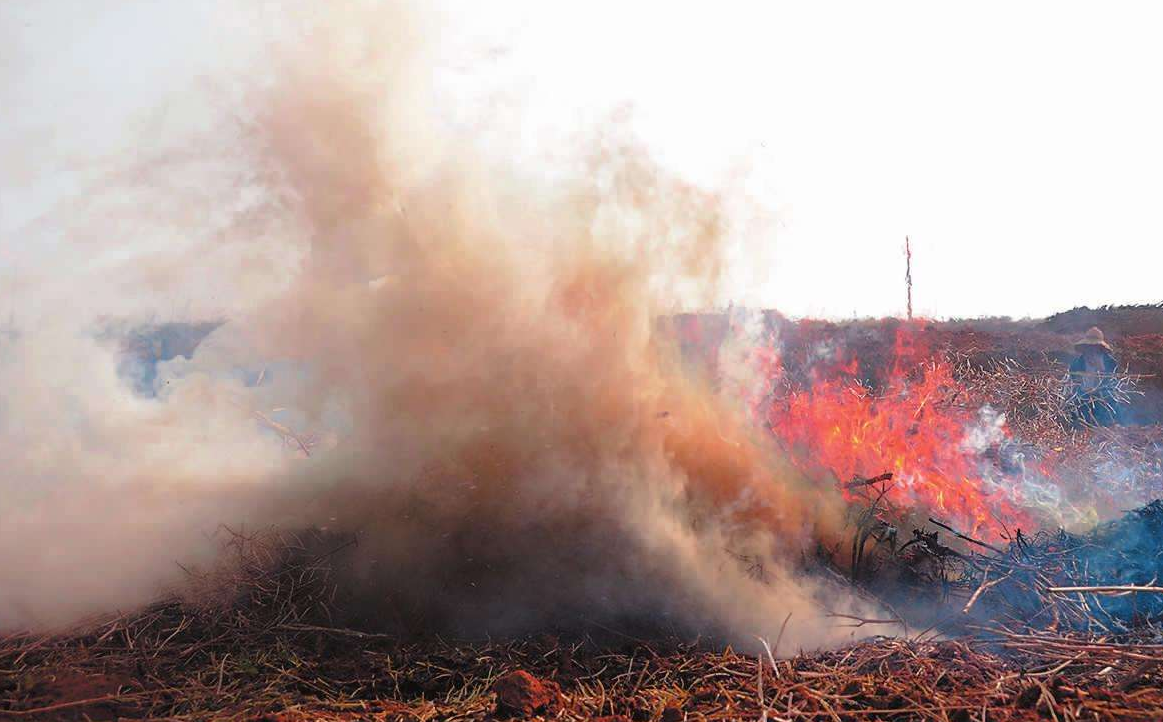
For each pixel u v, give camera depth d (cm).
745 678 488
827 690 459
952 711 424
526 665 511
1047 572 591
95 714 427
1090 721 405
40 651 507
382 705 456
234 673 489
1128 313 2159
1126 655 471
